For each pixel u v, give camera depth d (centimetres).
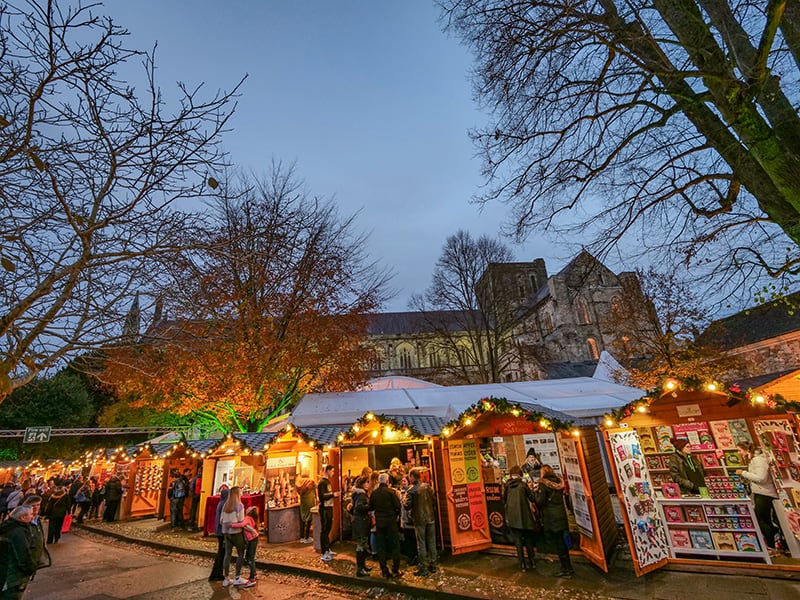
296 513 1230
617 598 641
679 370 1947
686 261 999
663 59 733
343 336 2147
